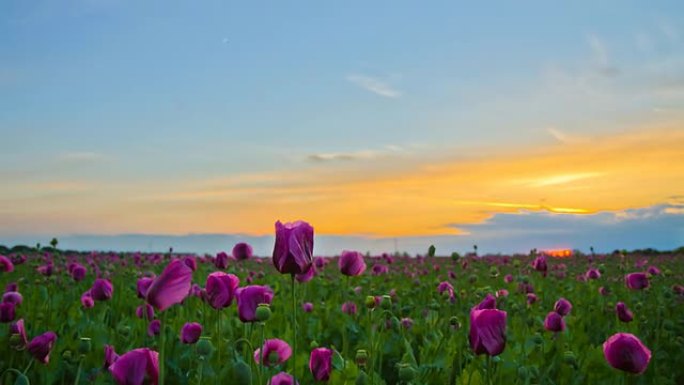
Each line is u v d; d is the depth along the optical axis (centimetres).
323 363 99
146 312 145
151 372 70
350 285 283
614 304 250
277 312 181
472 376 109
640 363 99
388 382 142
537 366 132
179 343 149
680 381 157
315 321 183
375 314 176
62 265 331
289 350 108
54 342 128
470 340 89
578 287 310
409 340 159
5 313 141
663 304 231
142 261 393
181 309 182
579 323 189
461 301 209
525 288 228
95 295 160
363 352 108
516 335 156
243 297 96
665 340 182
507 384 121
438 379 125
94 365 132
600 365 132
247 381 88
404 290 269
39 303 198
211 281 105
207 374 116
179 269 66
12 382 121
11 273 290
